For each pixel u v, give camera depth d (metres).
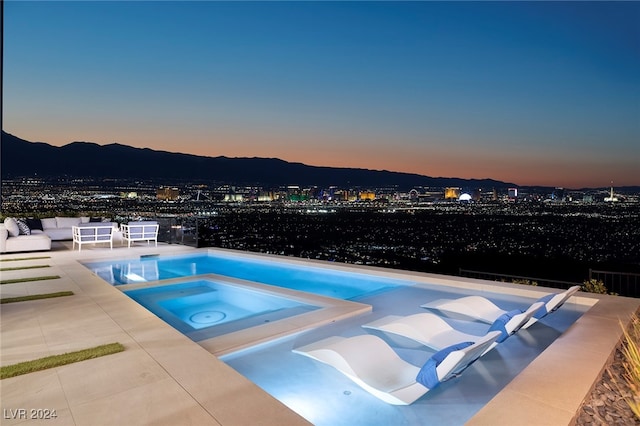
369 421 2.52
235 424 2.05
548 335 4.08
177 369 2.74
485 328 4.19
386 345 3.27
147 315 4.10
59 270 6.84
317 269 7.89
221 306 5.52
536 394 2.33
